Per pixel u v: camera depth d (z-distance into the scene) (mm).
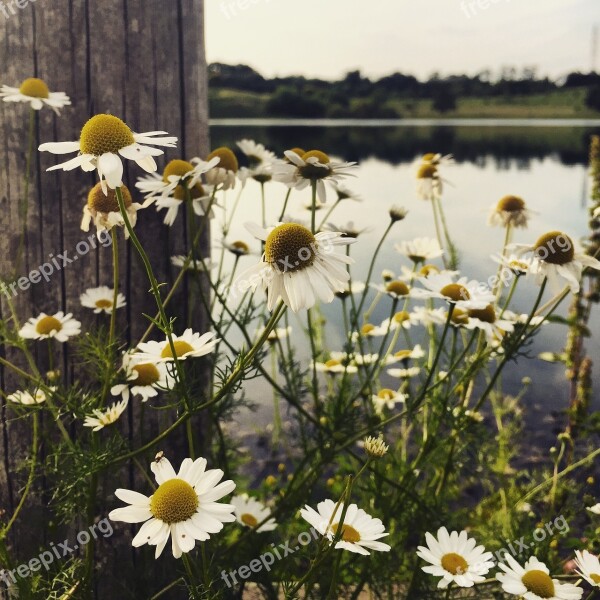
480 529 3340
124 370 2439
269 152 3309
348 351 3014
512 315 2955
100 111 2631
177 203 2580
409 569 2854
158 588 2688
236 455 4121
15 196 2635
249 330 4680
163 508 1676
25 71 2549
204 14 2803
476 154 21125
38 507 2709
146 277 2773
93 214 2236
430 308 3443
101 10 2584
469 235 7312
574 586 2094
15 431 2707
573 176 14258
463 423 2797
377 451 1659
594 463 4406
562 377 5699
